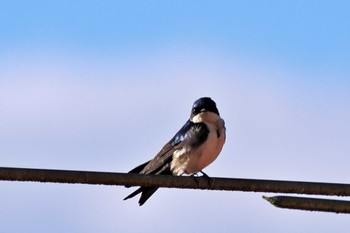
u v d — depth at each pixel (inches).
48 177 377.4
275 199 341.1
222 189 407.8
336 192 395.9
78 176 383.2
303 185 398.9
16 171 372.8
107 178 389.4
